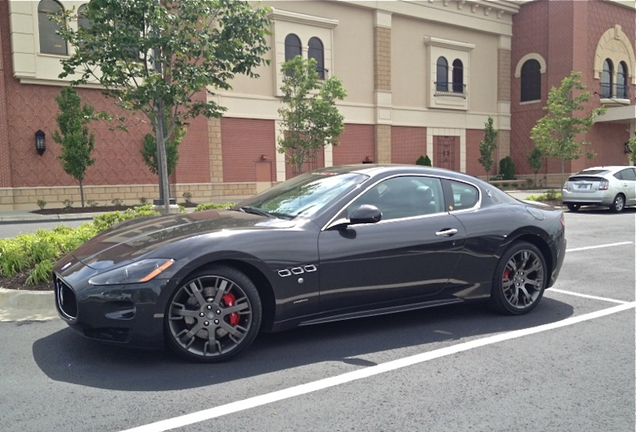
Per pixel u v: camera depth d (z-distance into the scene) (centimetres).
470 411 325
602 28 3269
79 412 320
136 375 376
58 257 643
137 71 830
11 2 1869
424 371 388
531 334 475
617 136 3406
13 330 475
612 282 692
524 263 534
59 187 2014
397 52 2916
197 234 406
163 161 898
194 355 391
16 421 309
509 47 3416
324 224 439
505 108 3416
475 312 546
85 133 1839
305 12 2561
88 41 807
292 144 2020
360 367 395
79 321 377
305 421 310
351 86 2742
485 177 3362
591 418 318
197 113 893
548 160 3294
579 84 2161
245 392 349
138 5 780
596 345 446
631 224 1359
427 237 474
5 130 1891
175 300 384
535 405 334
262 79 2475
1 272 610
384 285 457
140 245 404
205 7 827
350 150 2769
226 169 2400
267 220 446
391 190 482
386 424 308
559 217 568
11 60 1911
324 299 432
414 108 2991
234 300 404
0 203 1888
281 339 456
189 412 320
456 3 3102
